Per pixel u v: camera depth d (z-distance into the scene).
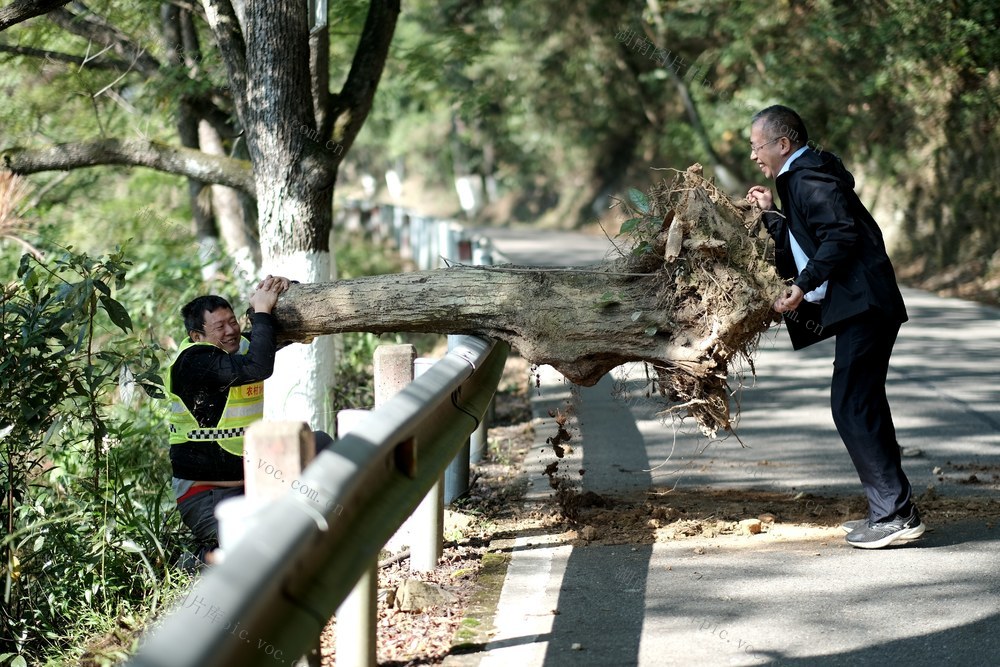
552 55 46.81
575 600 7.33
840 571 7.72
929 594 7.23
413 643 6.70
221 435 7.95
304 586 4.45
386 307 8.11
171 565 8.79
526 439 12.62
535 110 51.94
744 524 8.74
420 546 8.02
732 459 11.24
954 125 28.98
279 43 11.20
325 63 12.44
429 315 8.08
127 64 17.00
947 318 20.77
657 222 7.89
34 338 8.56
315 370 11.58
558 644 6.59
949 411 13.17
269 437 4.81
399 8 12.91
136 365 9.19
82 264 9.03
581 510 9.46
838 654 6.33
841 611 6.98
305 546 4.20
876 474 8.12
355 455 4.95
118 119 20.14
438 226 30.59
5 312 8.77
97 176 21.98
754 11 32.69
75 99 18.61
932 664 6.16
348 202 58.44
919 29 27.95
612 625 6.87
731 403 14.03
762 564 7.93
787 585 7.48
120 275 9.12
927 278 28.34
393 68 23.58
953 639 6.49
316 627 4.31
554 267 8.31
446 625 6.98
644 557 8.18
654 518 9.14
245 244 20.03
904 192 31.08
